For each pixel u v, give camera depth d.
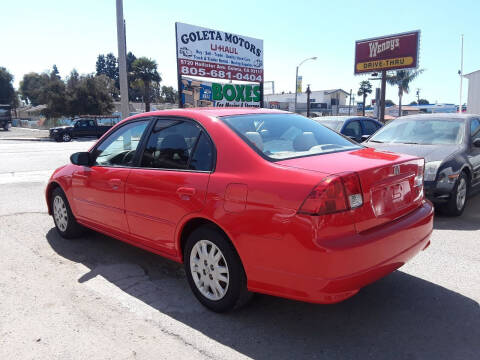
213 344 2.85
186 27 15.91
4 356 2.72
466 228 5.39
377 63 22.81
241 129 3.29
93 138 31.70
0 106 47.31
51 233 5.48
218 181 3.05
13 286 3.80
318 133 3.77
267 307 3.38
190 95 16.48
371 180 2.79
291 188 2.65
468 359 2.63
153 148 3.78
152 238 3.70
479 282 3.76
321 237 2.53
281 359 2.67
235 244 2.91
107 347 2.82
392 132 7.18
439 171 5.67
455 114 7.23
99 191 4.26
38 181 9.66
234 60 18.05
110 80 44.47
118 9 11.20
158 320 3.18
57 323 3.14
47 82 41.66
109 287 3.80
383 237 2.75
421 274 3.95
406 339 2.88
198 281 3.37
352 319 3.17
